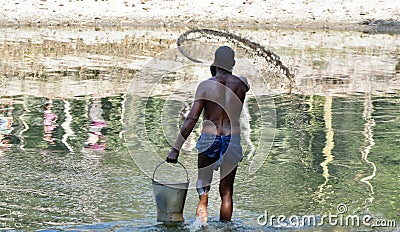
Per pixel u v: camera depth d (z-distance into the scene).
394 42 48.06
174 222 15.09
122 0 57.62
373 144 21.84
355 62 38.50
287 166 19.36
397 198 16.86
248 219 15.35
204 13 55.78
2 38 45.16
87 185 17.47
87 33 48.50
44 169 18.73
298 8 57.94
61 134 22.53
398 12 58.31
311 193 17.19
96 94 28.66
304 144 21.62
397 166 19.52
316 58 39.38
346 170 19.11
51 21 52.56
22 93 28.78
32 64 35.88
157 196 15.12
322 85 31.55
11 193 16.70
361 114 25.98
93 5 56.16
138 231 14.45
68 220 15.03
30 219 15.06
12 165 19.05
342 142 21.98
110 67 35.09
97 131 22.88
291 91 29.69
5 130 22.97
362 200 16.69
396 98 29.12
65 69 34.56
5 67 34.81
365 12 57.75
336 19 55.91
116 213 15.57
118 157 20.00
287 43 45.34
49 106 26.53
